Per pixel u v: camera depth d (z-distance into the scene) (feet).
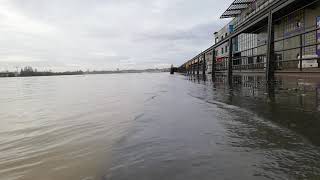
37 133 16.57
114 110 24.58
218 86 41.42
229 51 44.91
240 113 17.34
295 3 22.43
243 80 44.60
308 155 9.41
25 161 11.18
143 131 14.64
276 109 16.78
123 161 10.11
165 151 10.88
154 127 15.43
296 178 7.86
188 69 142.20
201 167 9.02
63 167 10.18
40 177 9.42
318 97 18.78
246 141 11.47
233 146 10.96
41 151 12.52
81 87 73.51
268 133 12.28
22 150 12.84
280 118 14.44
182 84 59.98
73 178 9.07
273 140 11.28
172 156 10.23
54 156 11.66
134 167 9.39
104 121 19.11
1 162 11.17
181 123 15.98
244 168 8.77
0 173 9.96
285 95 21.27
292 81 28.96
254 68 51.98
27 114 25.13
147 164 9.57
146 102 28.58
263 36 83.66
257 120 14.82
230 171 8.59
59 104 32.89
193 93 34.22
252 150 10.34
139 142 12.51
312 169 8.35
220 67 74.90
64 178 9.14
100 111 24.61
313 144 10.30
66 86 83.66
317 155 9.34
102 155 11.15
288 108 16.52
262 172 8.39
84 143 13.46
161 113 20.20
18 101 39.06
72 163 10.52
